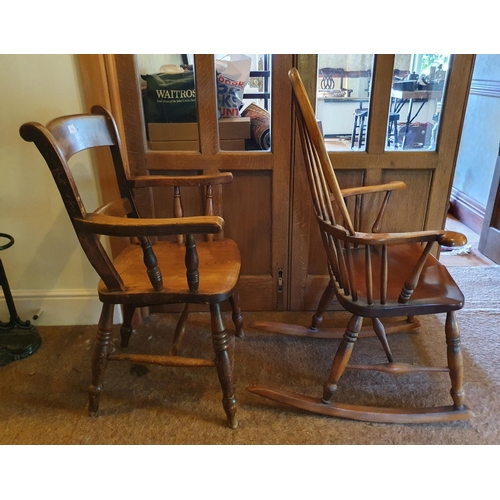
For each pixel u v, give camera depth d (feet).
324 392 4.19
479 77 9.10
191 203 5.41
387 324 5.49
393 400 4.48
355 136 5.14
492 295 6.48
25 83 4.64
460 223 9.75
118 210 4.35
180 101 4.95
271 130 5.04
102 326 4.00
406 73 4.85
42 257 5.49
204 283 3.88
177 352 4.77
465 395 4.50
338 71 4.83
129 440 4.03
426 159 5.20
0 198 5.16
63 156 3.31
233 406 4.06
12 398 4.53
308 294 5.98
